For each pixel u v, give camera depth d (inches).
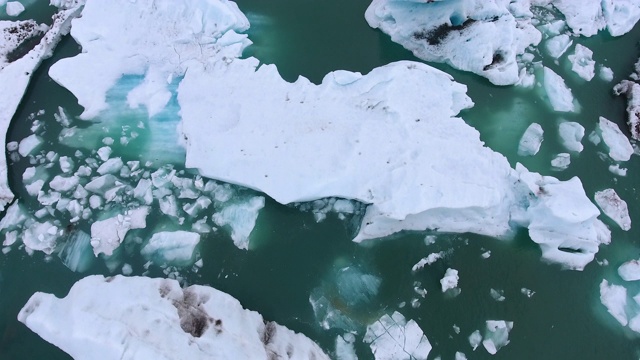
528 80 621.9
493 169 529.0
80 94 588.1
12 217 521.0
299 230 522.0
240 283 495.8
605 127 596.1
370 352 464.4
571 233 506.9
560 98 611.2
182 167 554.3
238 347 422.6
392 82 567.5
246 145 535.8
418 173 509.4
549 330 478.0
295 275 500.4
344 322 477.4
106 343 410.9
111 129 575.8
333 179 510.9
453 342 469.7
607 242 525.0
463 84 605.6
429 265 505.7
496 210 517.7
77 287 460.1
